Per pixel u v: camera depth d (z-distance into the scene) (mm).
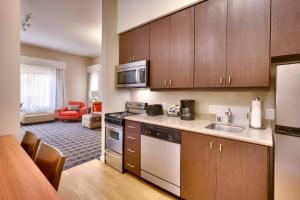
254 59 1713
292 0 1506
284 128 1377
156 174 2229
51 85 7027
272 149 1476
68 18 3875
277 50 1581
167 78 2439
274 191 1437
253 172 1493
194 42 2148
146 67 2645
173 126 2029
